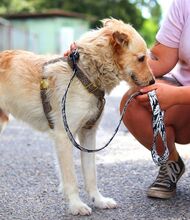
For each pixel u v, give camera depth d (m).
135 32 3.66
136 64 3.62
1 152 5.96
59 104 3.68
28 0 41.91
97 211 3.74
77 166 5.20
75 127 3.67
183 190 4.18
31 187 4.44
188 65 3.86
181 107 3.79
